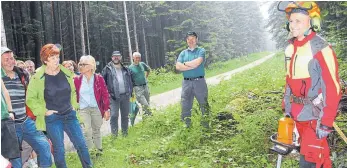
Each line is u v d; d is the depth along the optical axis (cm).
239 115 623
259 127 532
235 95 928
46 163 448
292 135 318
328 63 285
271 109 579
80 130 493
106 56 3869
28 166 542
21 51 2467
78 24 3488
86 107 606
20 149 425
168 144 602
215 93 1105
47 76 454
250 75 1870
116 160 568
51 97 455
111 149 620
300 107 303
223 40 4434
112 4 3978
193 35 655
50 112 456
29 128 438
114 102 739
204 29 4012
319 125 286
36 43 2619
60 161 472
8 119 381
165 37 4203
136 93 895
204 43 3731
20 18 2631
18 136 427
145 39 4197
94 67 614
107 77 735
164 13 3912
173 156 556
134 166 530
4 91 397
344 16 761
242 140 526
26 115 440
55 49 450
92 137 623
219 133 616
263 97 736
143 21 4119
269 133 544
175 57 3528
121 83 742
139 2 3897
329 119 282
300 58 297
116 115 745
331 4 729
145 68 934
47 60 448
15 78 433
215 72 3341
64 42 3422
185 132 629
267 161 464
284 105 327
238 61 4525
